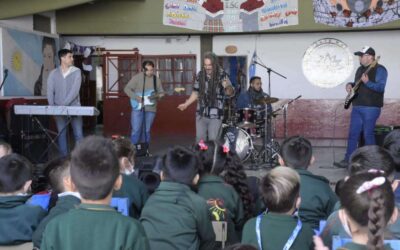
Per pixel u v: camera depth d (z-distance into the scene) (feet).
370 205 4.49
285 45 34.50
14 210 7.84
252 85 25.88
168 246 7.47
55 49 32.37
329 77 34.37
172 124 35.04
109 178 5.26
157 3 32.27
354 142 22.02
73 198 7.47
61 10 32.60
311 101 34.32
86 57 35.12
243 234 7.09
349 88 22.52
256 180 10.78
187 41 34.81
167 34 33.55
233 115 23.73
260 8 31.73
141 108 24.48
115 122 34.88
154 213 7.63
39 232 7.15
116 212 5.37
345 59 34.12
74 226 5.18
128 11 32.35
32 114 20.86
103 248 5.09
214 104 19.71
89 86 39.47
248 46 34.65
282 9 31.63
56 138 21.84
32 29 29.78
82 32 32.65
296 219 6.97
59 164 8.76
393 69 33.63
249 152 23.12
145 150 19.72
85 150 5.30
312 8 31.32
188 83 34.91
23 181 8.11
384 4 30.55
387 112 33.47
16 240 7.77
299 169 9.39
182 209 7.57
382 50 33.65
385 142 9.30
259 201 10.30
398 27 30.83
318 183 9.14
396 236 6.48
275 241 6.78
